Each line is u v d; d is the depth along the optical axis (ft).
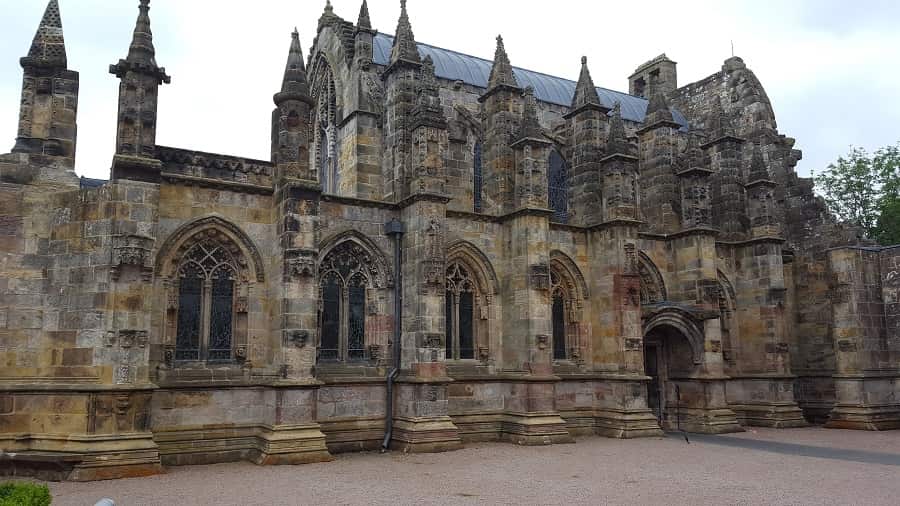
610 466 92.58
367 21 149.28
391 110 124.88
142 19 95.50
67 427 84.94
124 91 92.32
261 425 100.53
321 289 111.65
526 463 95.25
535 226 123.85
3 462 83.05
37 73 93.50
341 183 147.64
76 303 87.86
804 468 91.81
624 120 191.11
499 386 123.75
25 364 86.94
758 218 157.28
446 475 85.20
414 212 114.73
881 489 76.79
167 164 102.42
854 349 151.23
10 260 87.76
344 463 95.71
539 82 190.19
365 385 111.14
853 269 155.12
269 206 106.73
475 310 126.93
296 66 106.52
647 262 146.72
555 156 170.09
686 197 148.05
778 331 151.12
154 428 93.97
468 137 155.74
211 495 72.33
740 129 194.08
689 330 141.28
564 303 136.67
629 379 127.54
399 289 115.85
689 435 132.87
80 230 89.30
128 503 68.23
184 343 99.50
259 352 102.89
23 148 91.09
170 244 97.86
